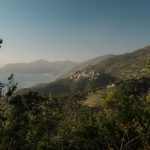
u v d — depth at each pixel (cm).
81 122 2933
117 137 2667
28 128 3075
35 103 3034
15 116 2839
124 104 2433
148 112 2403
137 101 2470
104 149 2761
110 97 2461
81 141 2867
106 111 2550
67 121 3725
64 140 3166
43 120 3478
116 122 2566
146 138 2497
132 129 2553
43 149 3206
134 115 2416
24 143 3019
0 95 2688
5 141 2853
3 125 2825
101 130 2677
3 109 2753
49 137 3344
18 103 2800
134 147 2630
